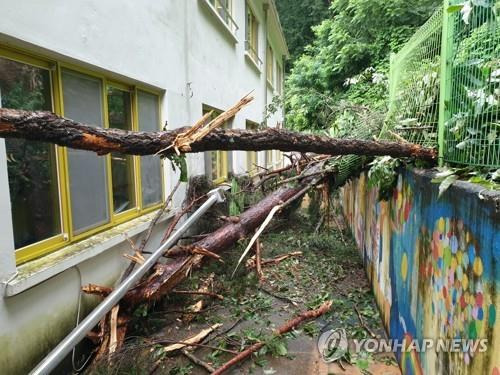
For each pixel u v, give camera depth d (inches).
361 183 188.2
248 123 362.3
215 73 237.6
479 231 50.0
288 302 147.3
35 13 84.0
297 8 834.8
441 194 65.6
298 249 208.2
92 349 108.0
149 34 143.1
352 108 175.2
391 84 152.6
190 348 110.7
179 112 175.9
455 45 77.2
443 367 63.7
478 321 49.8
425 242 76.5
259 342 111.3
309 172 182.2
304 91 289.6
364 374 98.4
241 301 145.6
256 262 158.9
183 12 179.6
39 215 92.0
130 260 128.9
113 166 127.1
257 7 387.5
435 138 90.4
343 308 138.6
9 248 77.5
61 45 92.6
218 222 189.9
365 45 323.0
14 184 84.4
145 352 102.8
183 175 69.6
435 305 68.8
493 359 45.3
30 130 50.0
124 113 135.6
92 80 113.4
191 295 140.9
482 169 63.4
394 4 313.3
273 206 166.9
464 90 71.8
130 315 113.2
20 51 85.4
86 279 104.8
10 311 77.5
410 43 121.6
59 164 97.8
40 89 93.0
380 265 130.8
